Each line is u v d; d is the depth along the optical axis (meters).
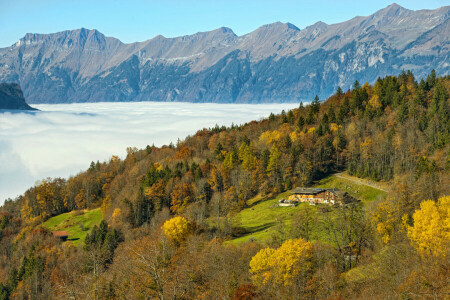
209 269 92.56
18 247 182.50
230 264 97.88
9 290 151.00
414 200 114.25
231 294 84.06
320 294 80.25
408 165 176.12
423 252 80.69
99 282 62.25
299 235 108.25
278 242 110.00
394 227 98.31
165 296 49.41
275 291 83.25
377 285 75.81
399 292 68.56
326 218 109.38
